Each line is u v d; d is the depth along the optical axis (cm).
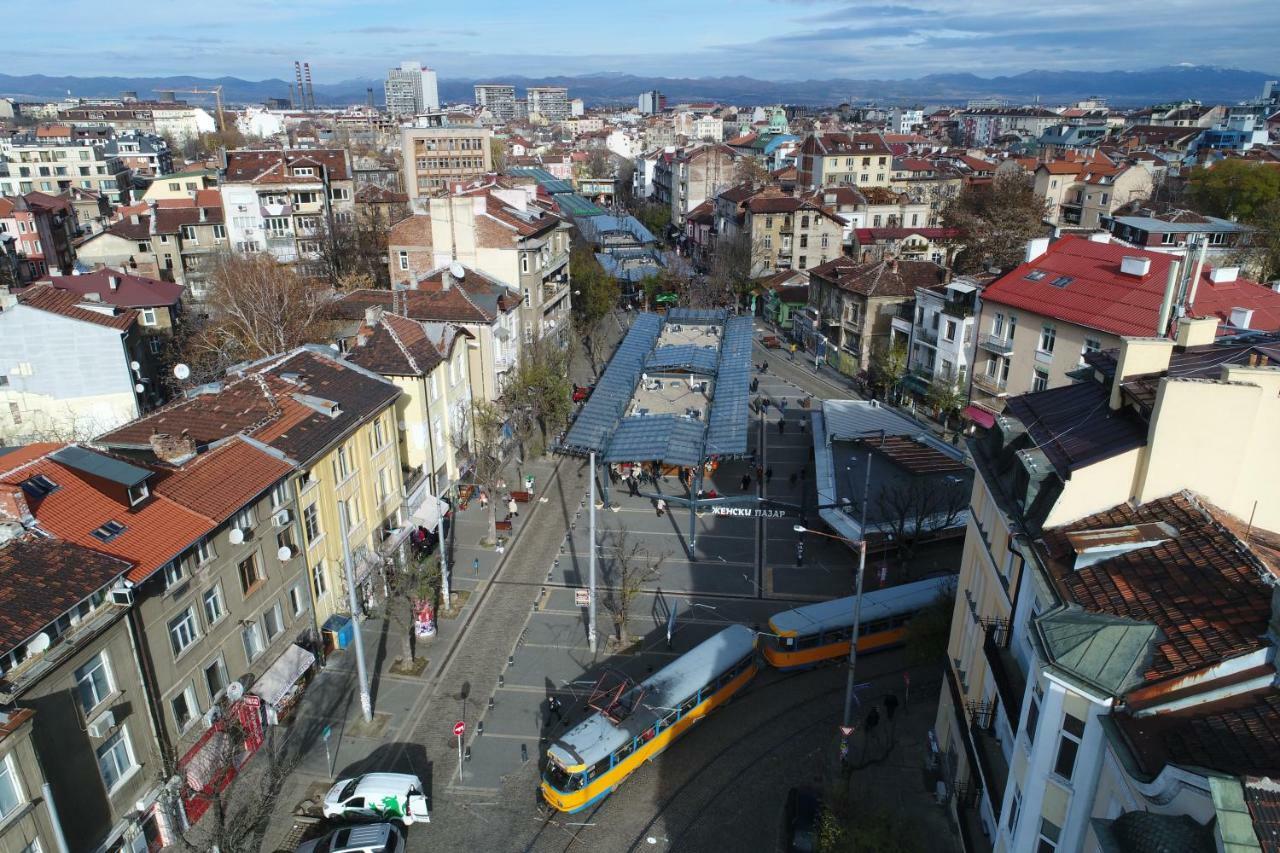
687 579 4869
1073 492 2231
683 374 6856
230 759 2972
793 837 2966
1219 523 2019
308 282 8206
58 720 2461
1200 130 18650
